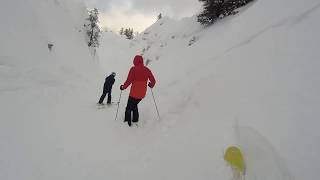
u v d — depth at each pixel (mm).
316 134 3646
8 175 4391
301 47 5551
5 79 9742
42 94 10133
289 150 3693
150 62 25641
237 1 18188
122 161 5262
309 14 6438
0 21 11516
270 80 5371
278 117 4332
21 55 11711
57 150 5531
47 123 7059
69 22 21188
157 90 11102
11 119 6809
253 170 3873
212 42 12672
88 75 19031
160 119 7348
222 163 4363
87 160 5254
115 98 13531
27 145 5539
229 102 5777
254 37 7922
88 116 8422
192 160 4805
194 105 6891
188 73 10180
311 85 4453
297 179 3322
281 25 7098
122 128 7215
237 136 4621
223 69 7355
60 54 15609
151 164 5066
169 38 28188
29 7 14461
